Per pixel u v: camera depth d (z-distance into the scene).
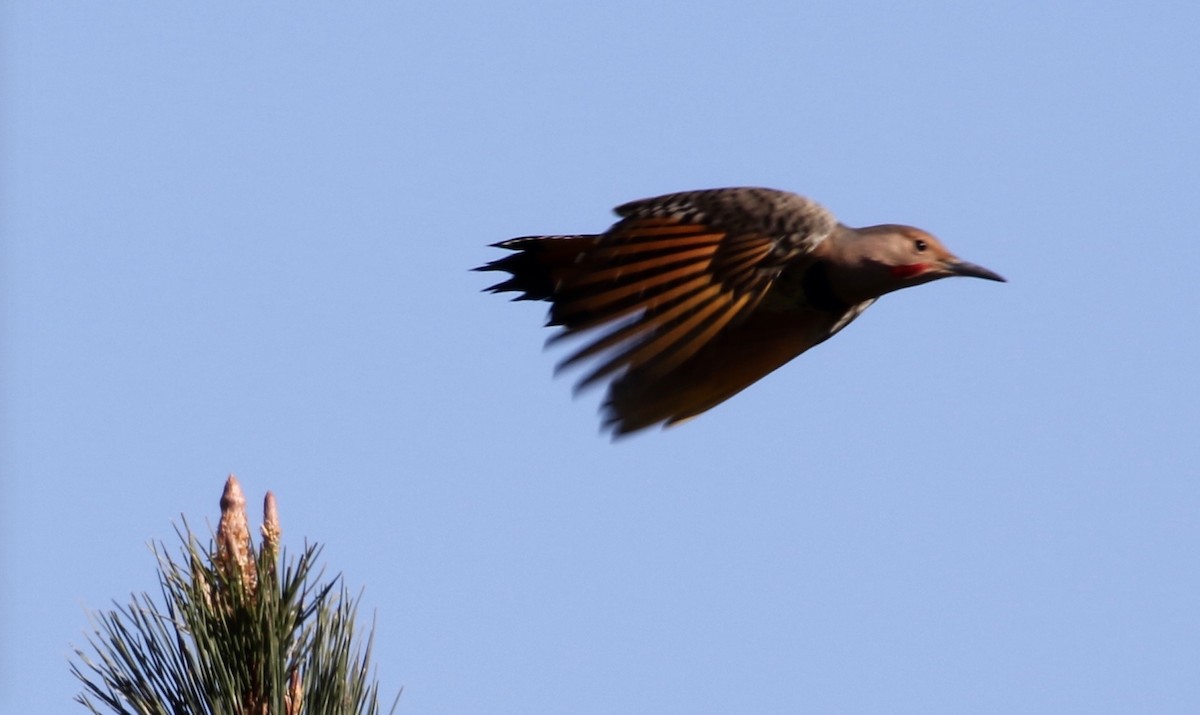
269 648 6.73
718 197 8.66
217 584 6.89
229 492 6.92
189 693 6.74
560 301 8.22
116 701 6.65
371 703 6.90
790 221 8.55
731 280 8.33
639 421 8.67
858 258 8.90
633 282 8.24
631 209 8.88
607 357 7.95
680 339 8.14
